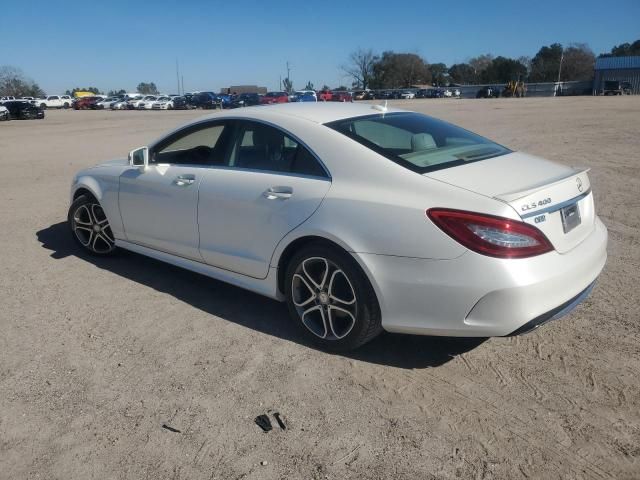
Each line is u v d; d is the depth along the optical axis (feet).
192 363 11.82
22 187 31.65
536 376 10.97
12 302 15.10
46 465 8.98
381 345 12.41
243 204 12.96
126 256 18.85
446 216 10.00
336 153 11.73
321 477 8.59
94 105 219.82
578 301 10.77
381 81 353.92
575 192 11.07
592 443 9.10
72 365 11.84
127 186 16.28
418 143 12.20
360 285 11.01
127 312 14.33
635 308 13.64
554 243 10.21
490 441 9.23
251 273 13.26
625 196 24.95
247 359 11.93
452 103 153.28
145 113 159.63
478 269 9.75
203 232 14.19
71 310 14.52
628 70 238.89
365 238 10.77
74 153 49.98
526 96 247.70
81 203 18.35
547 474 8.50
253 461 8.95
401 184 10.77
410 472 8.63
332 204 11.30
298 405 10.32
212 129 14.43
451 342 12.42
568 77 323.16
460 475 8.54
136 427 9.83
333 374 11.27
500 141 47.26
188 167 14.70
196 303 14.80
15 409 10.41
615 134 50.44
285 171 12.51
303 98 182.60
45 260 18.51
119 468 8.87
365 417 9.93
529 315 9.78
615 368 11.12
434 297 10.22
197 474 8.70
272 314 14.06
